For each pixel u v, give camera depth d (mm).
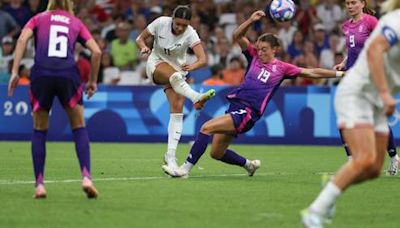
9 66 68000
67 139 62219
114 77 69688
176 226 23328
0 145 57406
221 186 32750
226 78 65812
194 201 28266
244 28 35375
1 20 73625
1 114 62750
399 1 22734
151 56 38281
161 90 61750
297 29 74125
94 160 45844
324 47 71312
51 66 27000
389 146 38312
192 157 35531
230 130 35125
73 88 27328
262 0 73938
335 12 76438
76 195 29062
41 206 26406
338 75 34844
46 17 27359
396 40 21844
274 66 35125
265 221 24516
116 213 25312
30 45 69688
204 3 76562
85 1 78500
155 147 57281
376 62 21484
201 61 37375
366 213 26516
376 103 22484
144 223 23703
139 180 34562
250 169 37031
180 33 37219
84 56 66188
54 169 39438
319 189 32469
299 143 61000
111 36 73938
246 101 35094
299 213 26203
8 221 23734
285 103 61094
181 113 37438
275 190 31891
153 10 74500
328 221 24047
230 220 24547
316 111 60719
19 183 32812
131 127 62031
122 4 78312
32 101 27531
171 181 34250
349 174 22078
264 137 61375
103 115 62281
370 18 38000
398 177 37750
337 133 60594
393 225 24375
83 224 23391
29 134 62562
